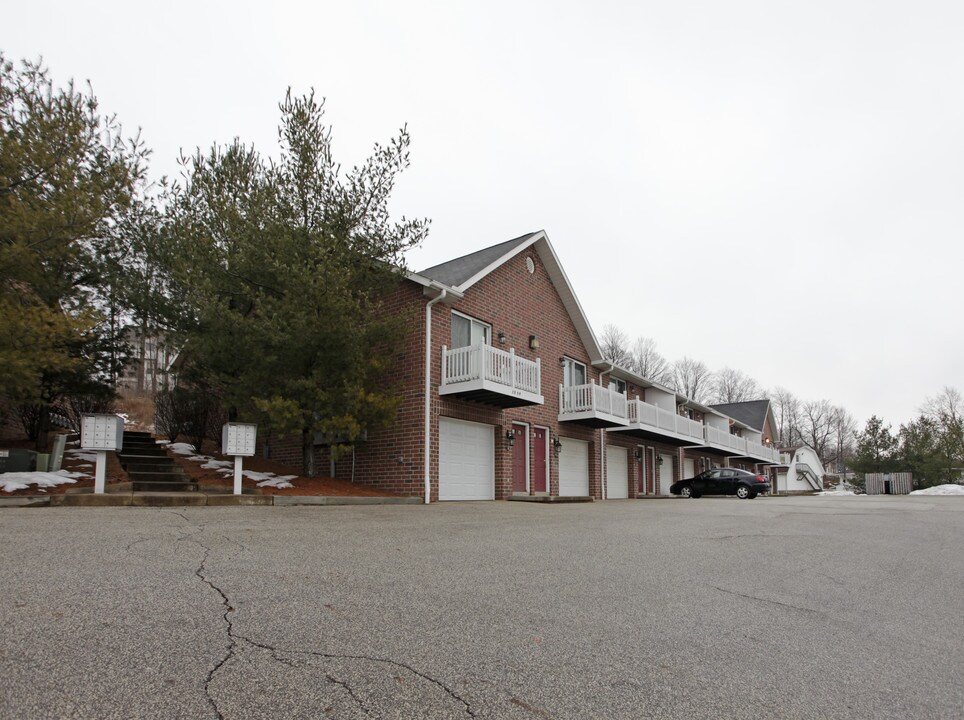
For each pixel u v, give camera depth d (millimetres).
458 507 12930
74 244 10547
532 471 18703
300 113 13398
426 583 4863
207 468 14188
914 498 26609
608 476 23562
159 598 3986
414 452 14898
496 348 16953
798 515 12734
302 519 8531
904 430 47594
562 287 21156
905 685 3242
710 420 38750
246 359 12945
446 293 15461
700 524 10102
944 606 4973
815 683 3219
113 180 10508
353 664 3102
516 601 4484
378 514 10078
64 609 3652
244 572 4828
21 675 2740
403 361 15555
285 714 2523
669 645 3697
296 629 3559
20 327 9219
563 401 20562
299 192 13297
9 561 4750
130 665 2910
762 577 5809
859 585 5641
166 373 17453
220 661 3016
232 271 13172
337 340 12516
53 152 9781
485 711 2684
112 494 9836
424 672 3064
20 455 11062
